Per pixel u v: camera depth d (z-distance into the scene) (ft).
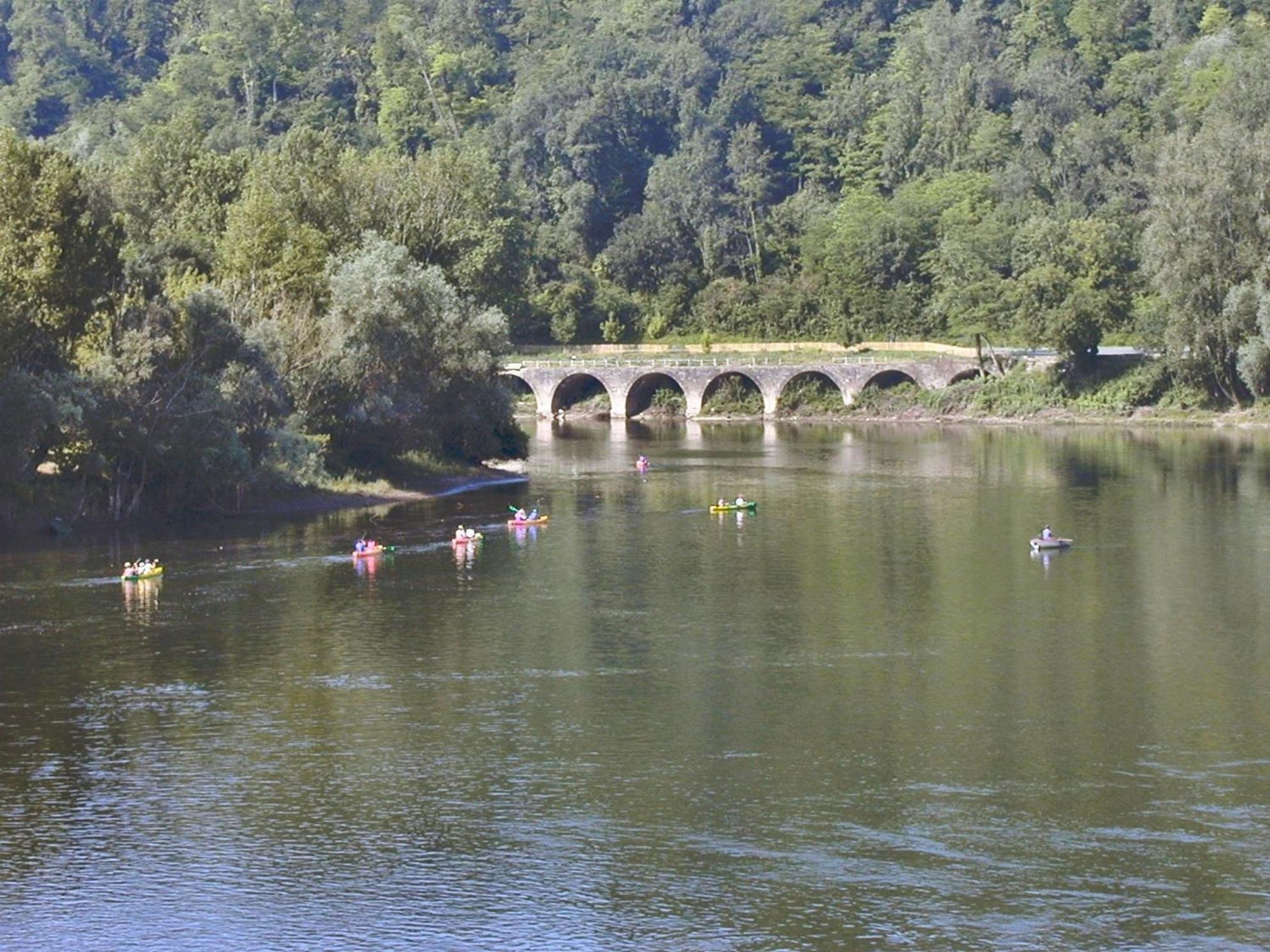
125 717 260.42
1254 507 472.44
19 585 357.82
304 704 267.59
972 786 229.04
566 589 356.59
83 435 426.92
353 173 611.06
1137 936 186.60
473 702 268.82
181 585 358.02
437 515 469.98
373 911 193.98
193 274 507.71
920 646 304.30
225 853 208.74
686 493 524.93
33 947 185.78
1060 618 325.83
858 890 197.88
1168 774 232.53
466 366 547.08
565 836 213.66
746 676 284.00
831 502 498.28
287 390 484.74
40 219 428.97
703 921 191.21
